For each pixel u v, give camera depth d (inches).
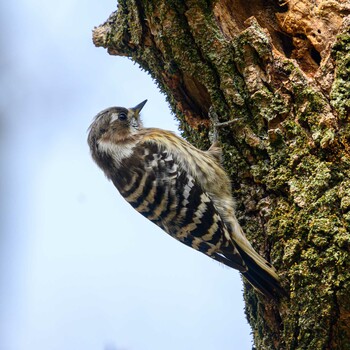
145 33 419.5
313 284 348.8
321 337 351.6
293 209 362.6
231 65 385.1
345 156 347.9
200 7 384.2
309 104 361.4
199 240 426.6
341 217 343.6
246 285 414.9
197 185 424.8
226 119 396.5
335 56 358.9
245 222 396.2
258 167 380.2
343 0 383.2
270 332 386.9
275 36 399.9
